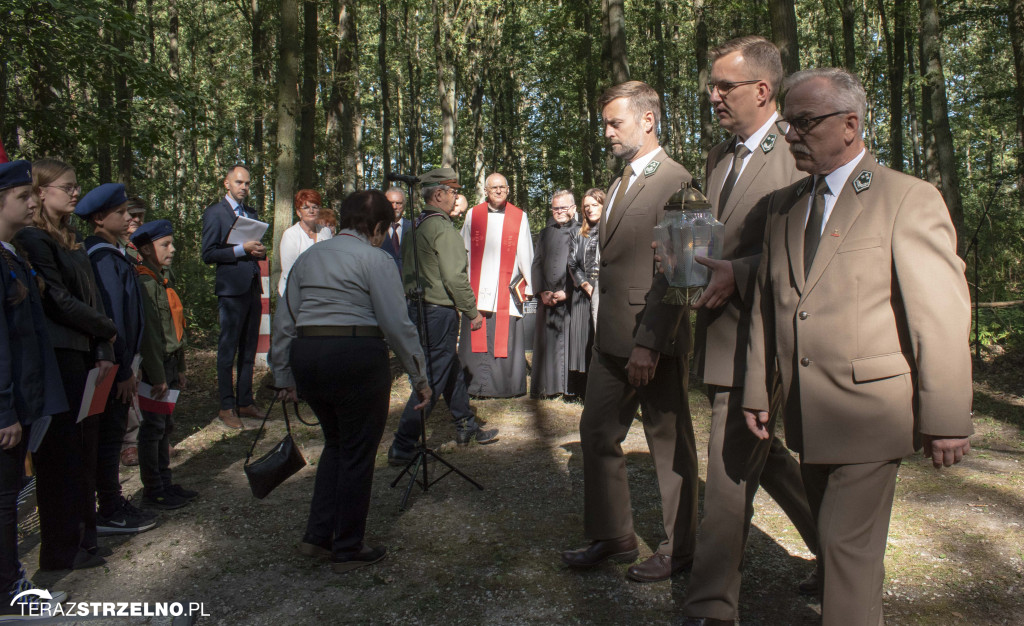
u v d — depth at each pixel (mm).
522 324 7441
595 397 3350
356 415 3438
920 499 4164
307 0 12594
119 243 4422
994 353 8578
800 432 2295
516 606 3107
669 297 2812
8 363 2846
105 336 3518
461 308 5293
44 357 3127
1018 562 3330
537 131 30469
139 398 4258
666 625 2906
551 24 20359
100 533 4020
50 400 3123
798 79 2260
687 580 3275
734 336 2711
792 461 3029
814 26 27734
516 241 7234
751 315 2543
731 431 2689
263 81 11641
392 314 3395
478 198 26578
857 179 2209
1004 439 5727
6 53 7324
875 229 2146
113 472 4031
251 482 3615
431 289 5324
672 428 3264
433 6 23500
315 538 3652
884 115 31094
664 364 3184
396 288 3420
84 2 7387
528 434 5988
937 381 1992
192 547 3844
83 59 7797
